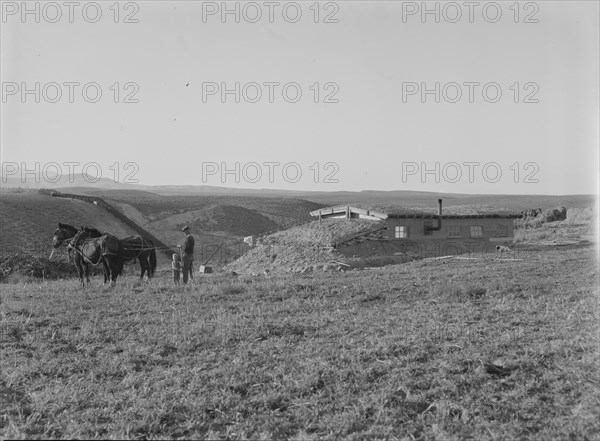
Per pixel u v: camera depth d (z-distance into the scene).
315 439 8.34
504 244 43.59
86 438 8.43
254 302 18.02
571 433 8.31
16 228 58.59
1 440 8.36
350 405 9.41
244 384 10.36
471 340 12.67
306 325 14.42
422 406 9.38
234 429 8.71
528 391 9.83
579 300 17.27
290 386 10.20
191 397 9.77
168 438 8.46
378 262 37.72
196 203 122.75
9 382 10.63
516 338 12.85
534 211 75.81
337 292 19.45
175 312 16.23
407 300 17.98
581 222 63.34
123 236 68.88
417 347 12.21
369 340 12.89
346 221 43.16
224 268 42.03
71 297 19.25
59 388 10.31
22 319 15.34
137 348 12.60
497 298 17.81
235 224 107.50
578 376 10.27
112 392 10.28
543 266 26.61
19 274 33.12
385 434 8.43
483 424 8.61
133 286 21.95
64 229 23.39
